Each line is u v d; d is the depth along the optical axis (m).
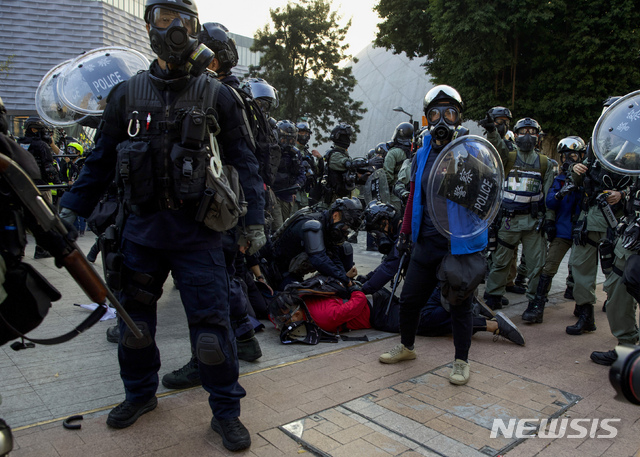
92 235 9.87
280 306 3.95
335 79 36.72
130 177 2.15
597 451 2.43
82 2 29.05
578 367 3.57
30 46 28.45
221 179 2.26
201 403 2.78
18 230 1.70
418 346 3.93
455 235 3.04
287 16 34.88
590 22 17.44
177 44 2.13
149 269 2.37
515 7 17.64
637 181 3.37
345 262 4.56
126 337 2.40
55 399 2.75
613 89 17.95
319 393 2.96
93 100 3.57
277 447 2.36
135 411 2.51
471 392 3.05
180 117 2.17
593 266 4.41
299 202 8.98
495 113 5.06
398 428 2.57
